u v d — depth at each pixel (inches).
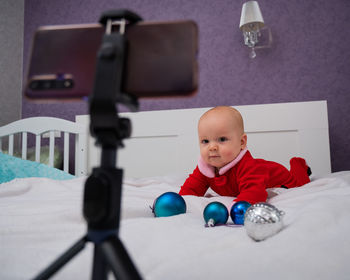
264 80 82.1
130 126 14.2
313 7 81.4
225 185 42.4
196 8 88.1
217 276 15.0
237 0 85.9
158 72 13.8
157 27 14.3
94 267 12.1
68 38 15.1
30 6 100.3
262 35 82.5
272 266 15.9
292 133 74.9
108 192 12.5
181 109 83.9
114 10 14.5
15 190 43.8
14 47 98.2
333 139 76.8
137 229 21.8
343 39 79.1
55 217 25.5
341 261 16.3
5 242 19.9
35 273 16.1
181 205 29.3
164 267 15.8
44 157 84.0
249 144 76.5
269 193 40.7
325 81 79.0
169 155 80.8
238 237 20.5
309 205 25.5
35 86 14.7
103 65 13.0
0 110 93.7
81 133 78.7
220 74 84.7
